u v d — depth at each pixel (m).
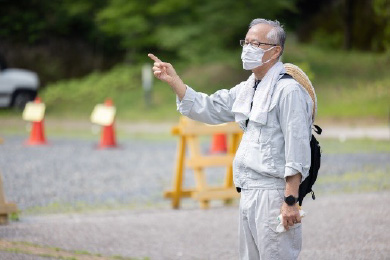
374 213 22.25
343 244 18.48
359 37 89.19
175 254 17.95
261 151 11.30
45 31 86.31
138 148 43.56
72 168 34.97
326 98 65.06
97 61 86.50
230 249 18.48
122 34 79.38
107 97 72.25
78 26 87.00
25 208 25.28
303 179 11.14
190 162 24.91
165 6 71.38
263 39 11.33
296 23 89.75
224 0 68.50
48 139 49.75
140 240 19.55
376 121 55.88
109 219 22.70
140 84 74.25
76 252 17.86
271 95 11.28
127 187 29.88
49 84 83.81
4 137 50.84
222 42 71.12
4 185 30.05
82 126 61.25
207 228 21.16
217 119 12.17
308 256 17.28
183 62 77.62
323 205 23.84
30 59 84.69
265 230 11.31
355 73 72.88
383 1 60.59
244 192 11.58
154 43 75.94
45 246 18.52
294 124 11.05
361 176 30.56
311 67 74.75
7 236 19.77
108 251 18.17
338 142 43.91
